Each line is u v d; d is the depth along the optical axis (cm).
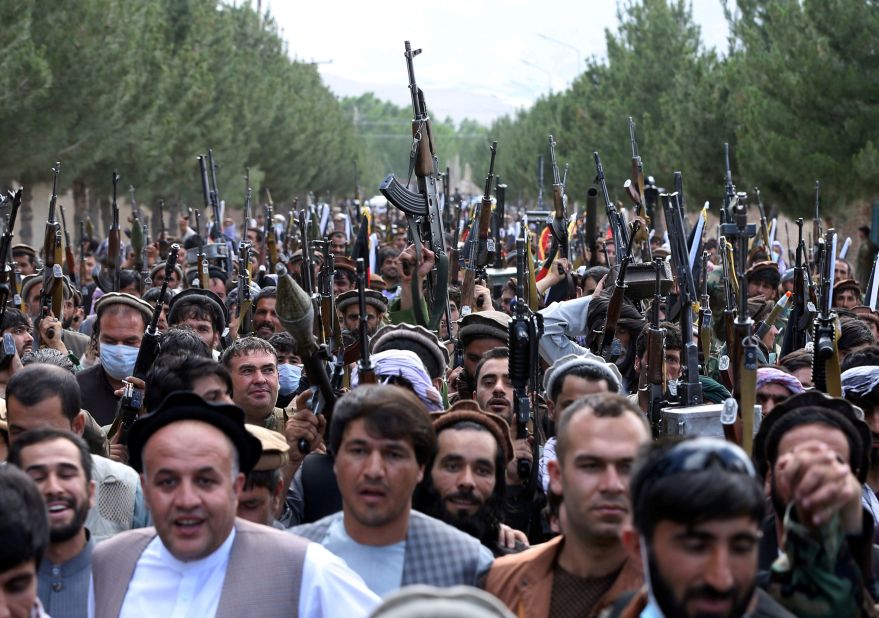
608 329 900
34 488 423
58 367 661
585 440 459
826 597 395
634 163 1295
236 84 5322
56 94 2944
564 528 481
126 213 4959
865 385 667
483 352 869
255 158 6022
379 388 514
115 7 3284
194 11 5009
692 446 350
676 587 346
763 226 1705
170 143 3953
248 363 778
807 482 391
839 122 2797
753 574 346
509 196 7869
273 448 587
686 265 794
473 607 313
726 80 3719
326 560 482
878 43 2736
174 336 803
